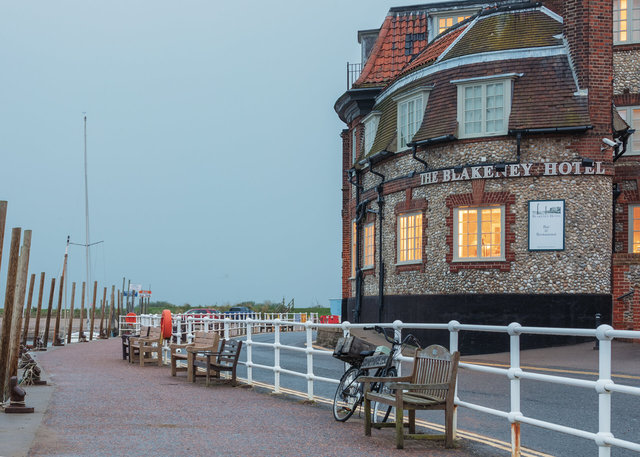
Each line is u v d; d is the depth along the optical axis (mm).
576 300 21281
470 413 11477
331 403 12305
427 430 9789
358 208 28688
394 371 9977
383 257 26406
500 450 8414
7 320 11680
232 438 8812
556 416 10664
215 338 15555
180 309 66625
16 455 7391
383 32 31781
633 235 22891
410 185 24469
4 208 11930
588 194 21500
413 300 24000
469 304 22219
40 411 10820
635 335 6168
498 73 22516
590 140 21531
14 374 13086
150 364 20938
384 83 29875
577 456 8305
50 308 39062
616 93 23562
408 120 25047
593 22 21797
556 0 23719
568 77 21922
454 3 30938
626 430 9609
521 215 21844
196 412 10992
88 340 45938
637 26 23609
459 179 22594
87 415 10523
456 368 8625
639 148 23297
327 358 23344
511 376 7926
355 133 31234
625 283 21125
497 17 24109
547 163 21672
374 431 9570
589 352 18922
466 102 22828
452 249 22719
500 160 22141
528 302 21562
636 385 13172
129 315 48781
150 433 9078
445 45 25672
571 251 21422
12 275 11906
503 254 21969
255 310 60125
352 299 30453
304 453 7984
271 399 12773
